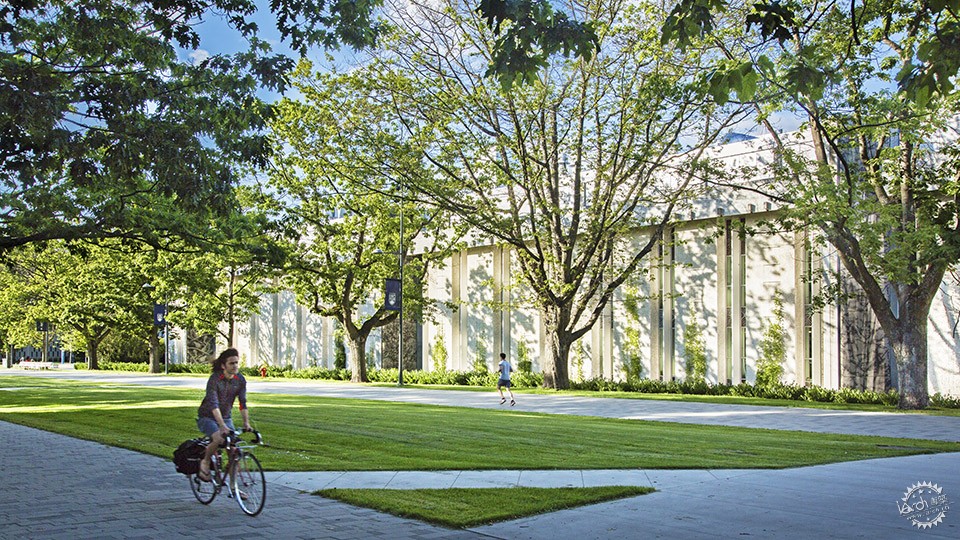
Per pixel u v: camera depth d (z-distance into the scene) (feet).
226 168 52.80
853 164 88.38
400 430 57.06
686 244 129.08
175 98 50.55
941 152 87.35
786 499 31.73
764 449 48.32
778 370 116.26
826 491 33.58
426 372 160.97
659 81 92.48
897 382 104.78
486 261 160.45
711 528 26.78
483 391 121.19
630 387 127.34
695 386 119.85
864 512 29.35
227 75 51.13
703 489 33.91
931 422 71.97
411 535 25.86
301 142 124.77
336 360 189.67
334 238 152.87
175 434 56.34
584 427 61.16
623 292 137.08
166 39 49.98
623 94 107.86
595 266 119.75
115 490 34.68
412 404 87.71
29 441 53.78
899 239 82.99
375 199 140.97
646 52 101.45
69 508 30.66
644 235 134.31
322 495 32.63
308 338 201.87
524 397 106.22
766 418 75.41
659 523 27.48
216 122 52.95
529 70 26.84
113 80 48.60
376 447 48.03
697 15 25.84
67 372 213.87
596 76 108.99
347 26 47.62
